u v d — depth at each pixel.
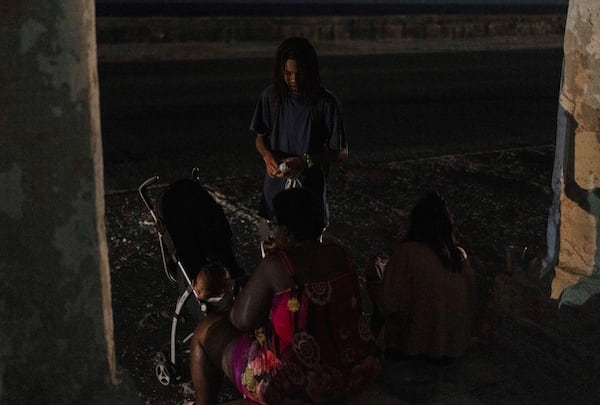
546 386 3.77
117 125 10.55
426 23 26.58
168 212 3.83
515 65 20.14
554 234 4.01
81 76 2.46
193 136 10.01
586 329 3.76
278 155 4.23
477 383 3.78
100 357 2.74
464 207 7.21
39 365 2.65
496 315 4.18
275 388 3.05
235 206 7.00
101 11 75.00
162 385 4.00
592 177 3.74
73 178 2.52
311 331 3.02
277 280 3.02
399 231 6.48
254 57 19.73
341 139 4.16
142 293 5.13
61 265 2.58
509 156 9.43
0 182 2.44
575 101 3.75
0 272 2.52
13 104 2.39
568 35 3.75
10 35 2.34
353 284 3.13
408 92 14.64
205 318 3.48
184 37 21.77
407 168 8.62
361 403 3.51
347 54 21.55
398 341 3.74
